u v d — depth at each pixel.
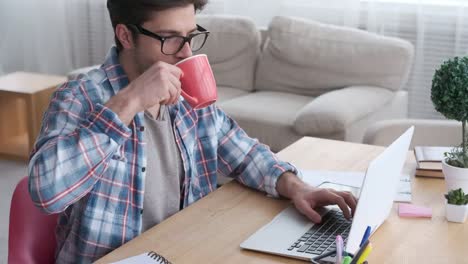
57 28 5.44
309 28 4.03
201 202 1.70
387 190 1.52
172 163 1.70
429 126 2.57
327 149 2.13
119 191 1.58
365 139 2.65
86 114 1.54
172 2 1.50
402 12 4.36
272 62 4.09
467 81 1.63
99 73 1.62
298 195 1.66
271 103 3.76
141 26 1.53
